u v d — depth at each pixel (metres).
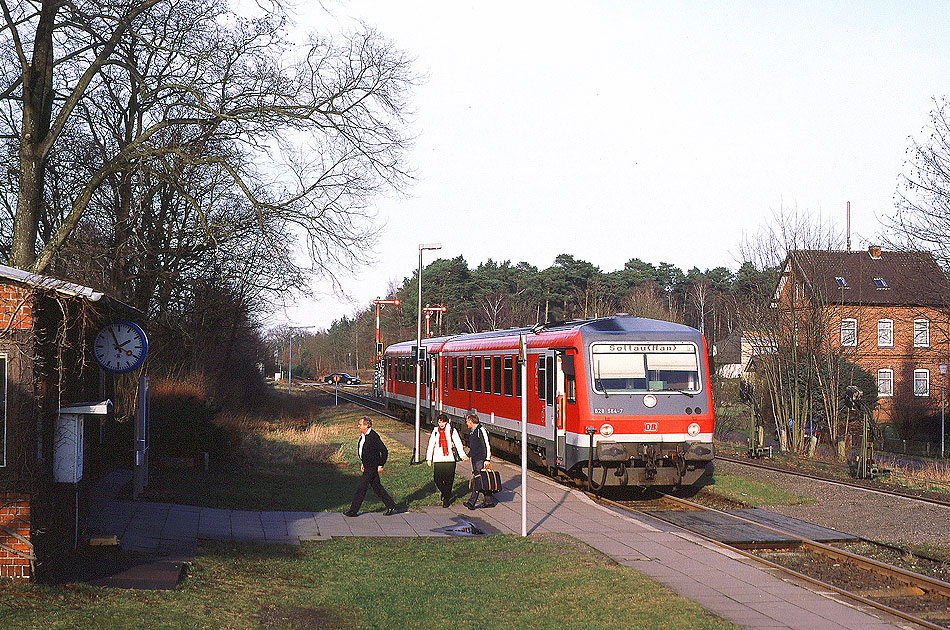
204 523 13.88
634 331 17.95
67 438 9.84
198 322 28.39
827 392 33.62
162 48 15.64
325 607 9.34
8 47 16.98
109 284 21.12
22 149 14.37
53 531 9.89
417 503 16.91
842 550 12.94
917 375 47.31
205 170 18.73
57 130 14.68
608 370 17.64
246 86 17.11
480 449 16.48
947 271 28.53
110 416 18.56
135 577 9.80
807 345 33.00
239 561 11.28
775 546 13.66
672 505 17.88
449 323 82.69
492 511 16.03
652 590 10.07
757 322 34.56
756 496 18.52
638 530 14.20
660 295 88.94
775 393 34.69
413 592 10.04
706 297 86.06
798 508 17.34
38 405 9.12
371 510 16.14
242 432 27.30
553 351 18.98
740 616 9.05
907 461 29.59
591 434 17.39
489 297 82.56
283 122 16.52
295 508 16.16
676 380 17.80
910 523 15.52
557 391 18.62
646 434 17.48
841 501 18.00
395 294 95.56
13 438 8.93
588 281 84.38
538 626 8.68
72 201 20.47
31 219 14.41
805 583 10.70
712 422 17.78
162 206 22.19
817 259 33.66
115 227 20.89
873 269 49.47
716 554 12.25
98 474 16.33
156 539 12.22
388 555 12.20
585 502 17.05
